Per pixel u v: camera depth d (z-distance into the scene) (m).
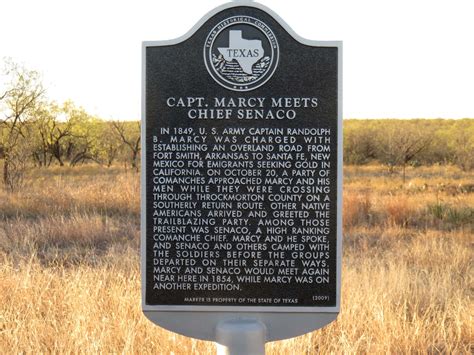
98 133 36.75
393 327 5.98
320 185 4.69
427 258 9.89
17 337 5.73
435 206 15.34
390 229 12.85
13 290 6.83
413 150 39.34
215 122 4.71
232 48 4.70
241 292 4.71
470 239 12.35
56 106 31.94
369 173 34.47
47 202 15.09
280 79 4.71
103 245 11.04
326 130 4.70
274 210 4.69
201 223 4.70
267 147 4.70
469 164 35.56
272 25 4.70
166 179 4.70
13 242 10.54
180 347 5.54
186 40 4.71
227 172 4.70
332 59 4.70
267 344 5.61
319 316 4.73
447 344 6.02
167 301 4.73
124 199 14.88
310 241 4.68
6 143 21.12
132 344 5.43
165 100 4.72
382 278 7.54
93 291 6.71
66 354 5.41
